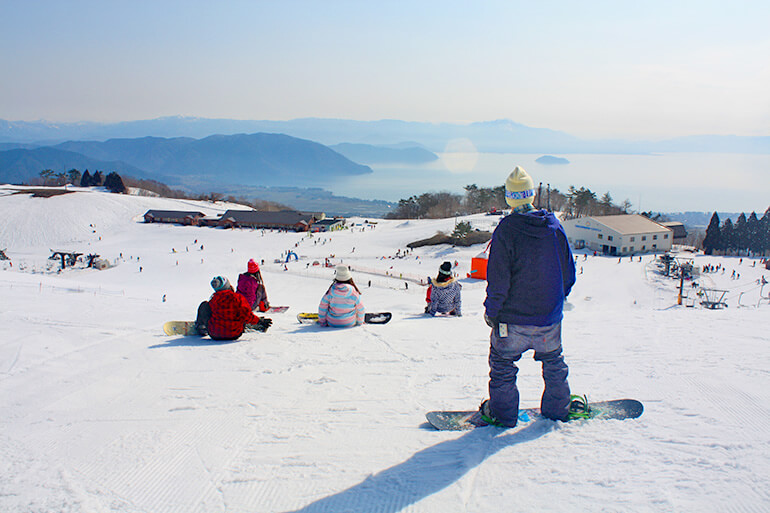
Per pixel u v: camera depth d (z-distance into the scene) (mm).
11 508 2725
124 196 122625
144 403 4816
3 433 4023
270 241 81062
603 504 2326
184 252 70625
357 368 5973
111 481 3068
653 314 9672
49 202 108000
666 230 77438
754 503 2193
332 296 9422
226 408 4559
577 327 8367
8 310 11203
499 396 3551
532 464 2877
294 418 4191
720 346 5914
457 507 2490
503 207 138875
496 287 3371
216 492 2885
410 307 27484
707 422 3264
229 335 8023
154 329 9281
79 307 12617
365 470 3045
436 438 3480
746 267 64062
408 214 154500
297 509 2631
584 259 67125
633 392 4188
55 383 5641
